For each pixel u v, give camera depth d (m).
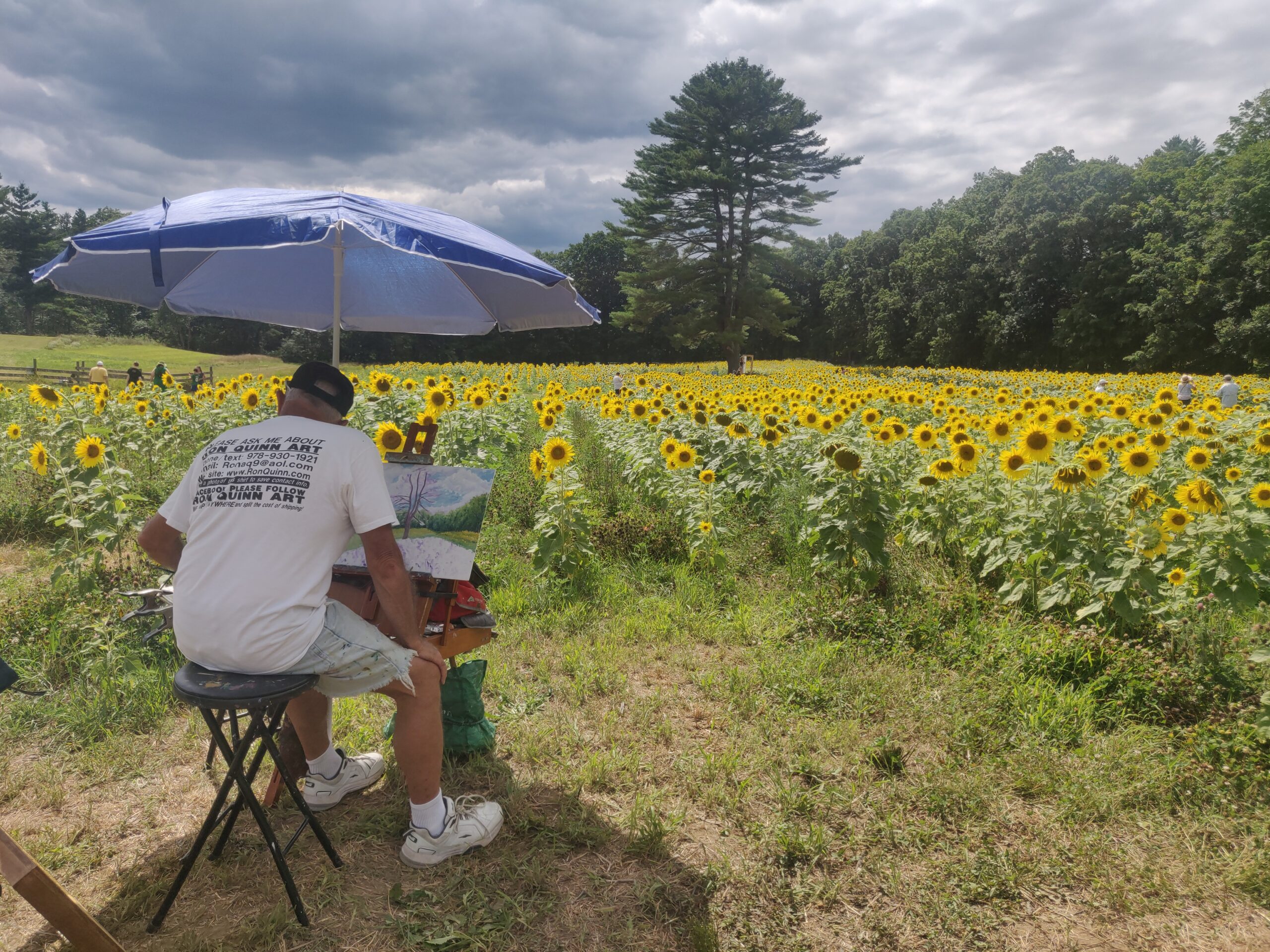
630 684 4.21
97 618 4.52
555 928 2.45
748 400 11.08
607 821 3.00
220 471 2.46
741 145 55.09
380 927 2.44
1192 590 4.59
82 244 2.88
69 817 3.02
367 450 2.51
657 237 59.25
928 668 4.29
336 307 4.21
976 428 7.91
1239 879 2.61
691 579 5.83
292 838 2.70
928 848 2.83
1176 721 3.75
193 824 2.96
